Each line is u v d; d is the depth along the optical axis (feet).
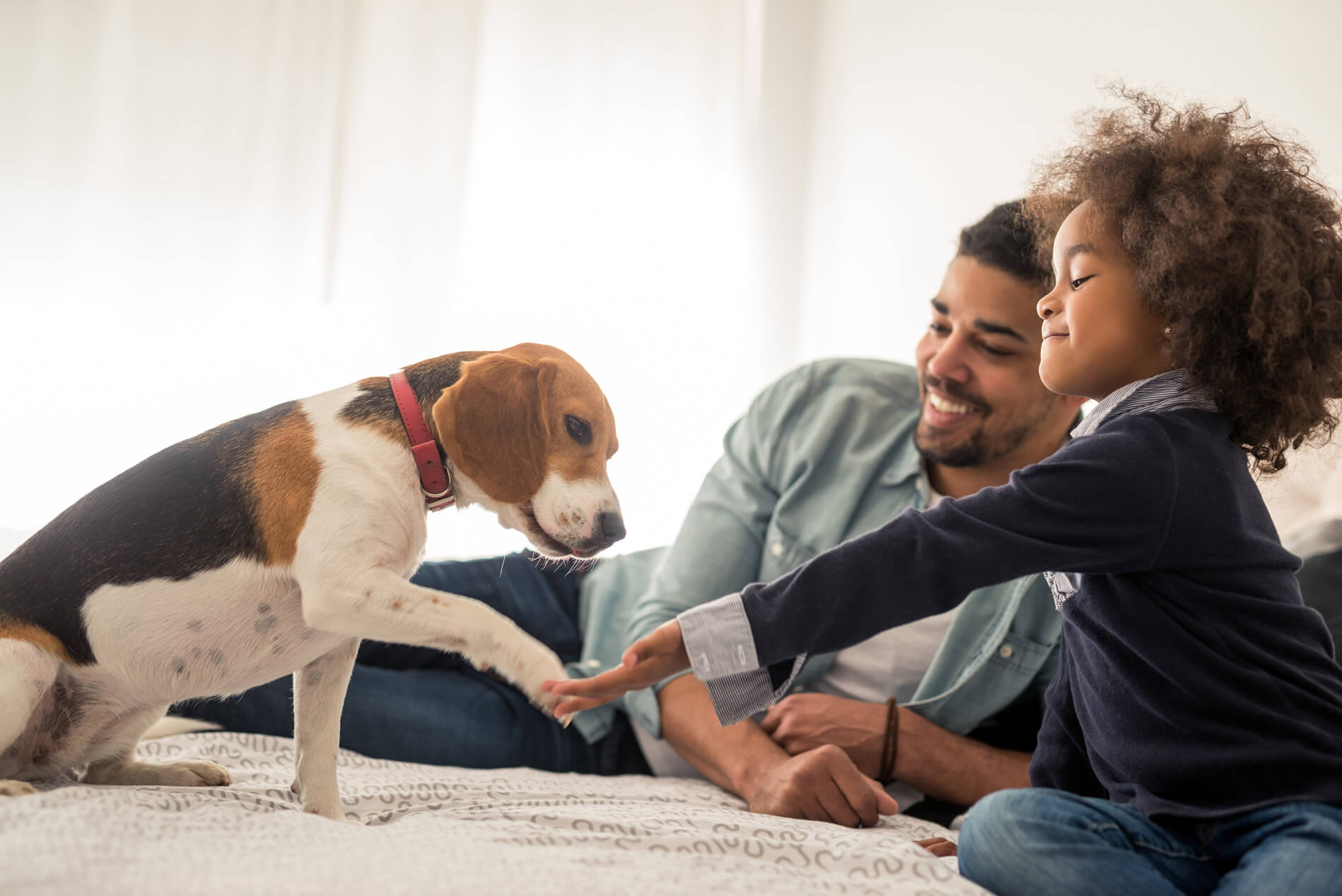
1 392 11.66
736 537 6.92
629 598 7.46
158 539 4.14
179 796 3.88
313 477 4.16
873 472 6.93
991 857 3.54
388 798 4.57
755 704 4.24
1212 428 4.03
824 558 4.01
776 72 14.87
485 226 13.56
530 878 3.12
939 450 6.59
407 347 13.01
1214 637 3.72
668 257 14.10
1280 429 4.09
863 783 5.10
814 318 14.25
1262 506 4.08
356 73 13.03
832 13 14.47
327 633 4.27
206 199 12.36
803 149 14.82
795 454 7.06
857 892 3.43
